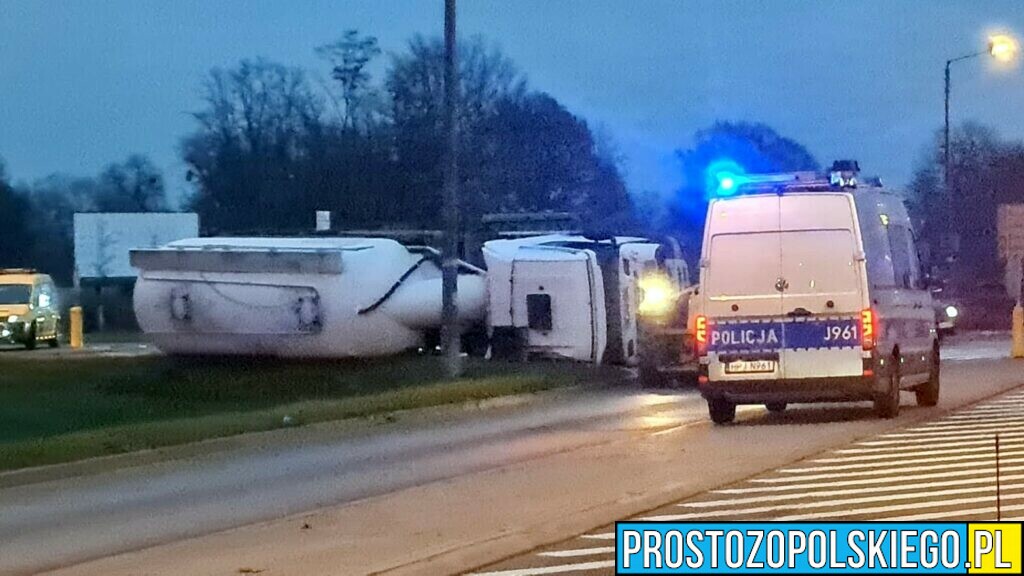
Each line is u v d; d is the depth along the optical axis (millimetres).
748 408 22609
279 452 18656
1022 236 44562
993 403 21797
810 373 19094
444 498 13266
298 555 10547
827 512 11633
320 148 61656
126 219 60125
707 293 19484
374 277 30547
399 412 23109
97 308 59406
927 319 21656
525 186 59438
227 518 13039
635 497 12719
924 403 21828
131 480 16141
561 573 9641
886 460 14883
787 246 19250
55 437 18859
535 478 14516
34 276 42344
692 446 17062
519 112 59688
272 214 62594
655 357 28172
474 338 33188
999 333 48406
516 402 25812
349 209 60531
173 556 10758
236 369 31000
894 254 20516
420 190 59438
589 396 26859
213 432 19531
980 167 74625
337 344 30391
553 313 32031
